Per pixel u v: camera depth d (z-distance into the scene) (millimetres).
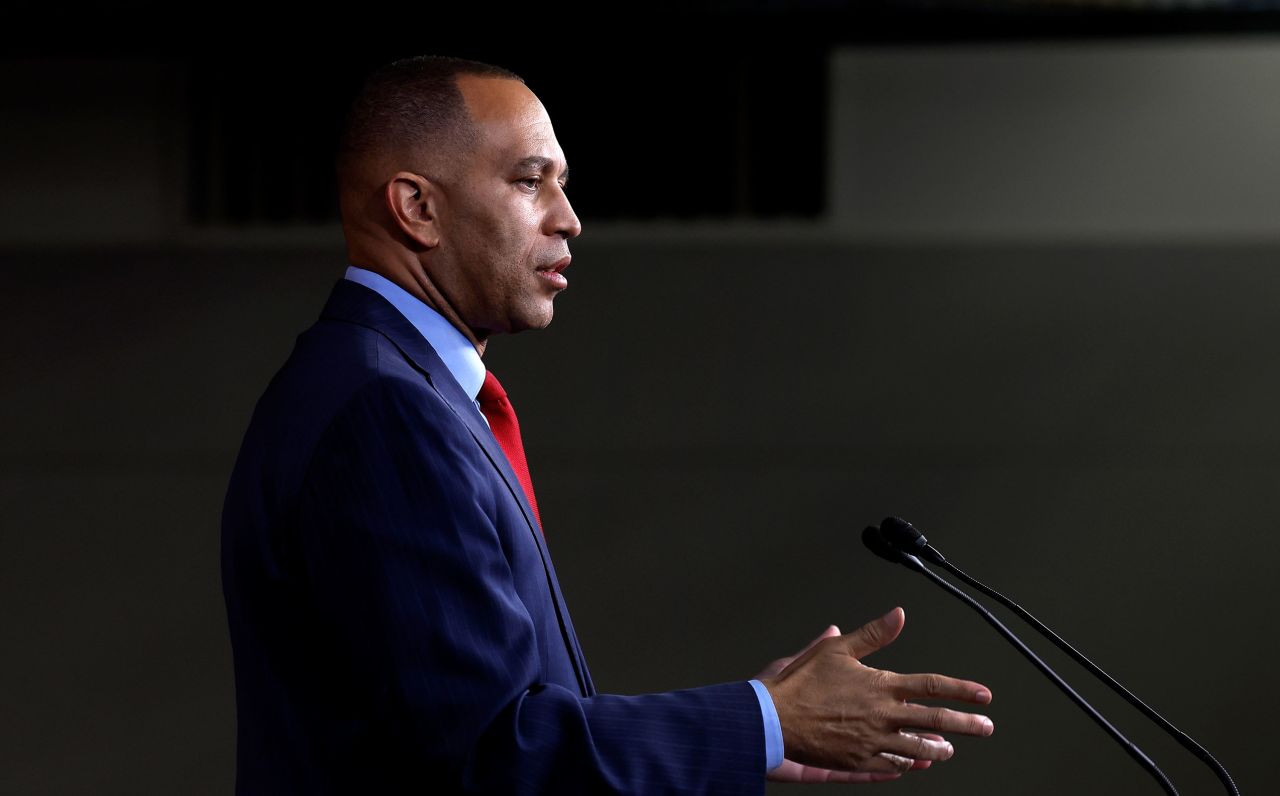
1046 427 8328
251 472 2109
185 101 8453
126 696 8242
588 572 8336
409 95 2303
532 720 1925
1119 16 7391
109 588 8305
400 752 1949
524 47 7930
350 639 1950
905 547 2500
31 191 8438
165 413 8414
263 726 2080
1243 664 8133
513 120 2312
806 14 7430
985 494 8297
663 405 8406
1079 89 8305
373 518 1962
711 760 1963
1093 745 8016
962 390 8359
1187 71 8258
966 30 7465
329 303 2330
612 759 1926
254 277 8453
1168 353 8297
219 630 8305
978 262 8359
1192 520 8227
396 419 2023
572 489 8367
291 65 8391
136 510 8367
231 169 8469
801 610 8273
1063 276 8336
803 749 2018
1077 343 8328
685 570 8312
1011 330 8359
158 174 8445
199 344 8453
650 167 8398
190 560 8344
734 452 8391
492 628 1951
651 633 8281
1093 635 8164
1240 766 8039
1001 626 2428
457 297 2332
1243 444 8258
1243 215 8289
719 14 7422
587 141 8359
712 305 8422
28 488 8367
